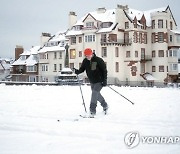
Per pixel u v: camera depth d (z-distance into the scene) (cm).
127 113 825
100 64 831
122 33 5475
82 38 5747
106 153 417
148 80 5500
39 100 1209
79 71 865
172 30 5834
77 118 748
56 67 6500
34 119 723
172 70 5744
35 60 7125
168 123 661
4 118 739
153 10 5941
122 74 5450
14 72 7444
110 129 588
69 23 6475
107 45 5338
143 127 605
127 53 5456
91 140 498
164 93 1612
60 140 500
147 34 5738
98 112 875
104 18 5594
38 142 486
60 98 1299
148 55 5703
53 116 784
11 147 455
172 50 5731
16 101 1166
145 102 1102
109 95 1453
